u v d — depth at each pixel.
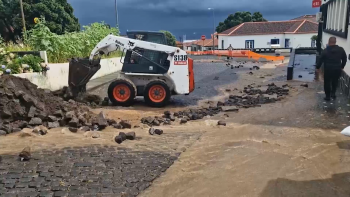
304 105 8.72
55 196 3.59
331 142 5.60
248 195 3.75
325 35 17.97
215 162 4.75
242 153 5.12
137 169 4.43
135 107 9.20
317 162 4.71
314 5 20.47
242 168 4.53
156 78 9.42
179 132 6.41
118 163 4.61
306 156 4.95
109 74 17.44
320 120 7.13
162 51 9.20
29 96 6.65
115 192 3.75
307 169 4.46
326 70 8.87
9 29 28.52
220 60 27.59
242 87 12.88
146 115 8.16
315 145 5.46
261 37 49.62
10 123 6.08
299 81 13.26
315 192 3.80
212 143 5.64
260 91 11.44
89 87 12.44
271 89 11.59
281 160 4.80
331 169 4.45
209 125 7.04
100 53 9.42
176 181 4.11
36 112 6.50
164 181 4.11
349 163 4.64
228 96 11.02
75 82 9.06
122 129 6.61
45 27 12.27
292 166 4.57
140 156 4.93
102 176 4.16
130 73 9.35
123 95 9.27
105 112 8.20
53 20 29.05
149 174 4.28
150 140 5.80
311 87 11.58
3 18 27.73
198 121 7.52
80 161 4.61
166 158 4.88
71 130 6.05
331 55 8.73
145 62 9.34
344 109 8.11
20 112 6.32
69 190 3.74
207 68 20.58
